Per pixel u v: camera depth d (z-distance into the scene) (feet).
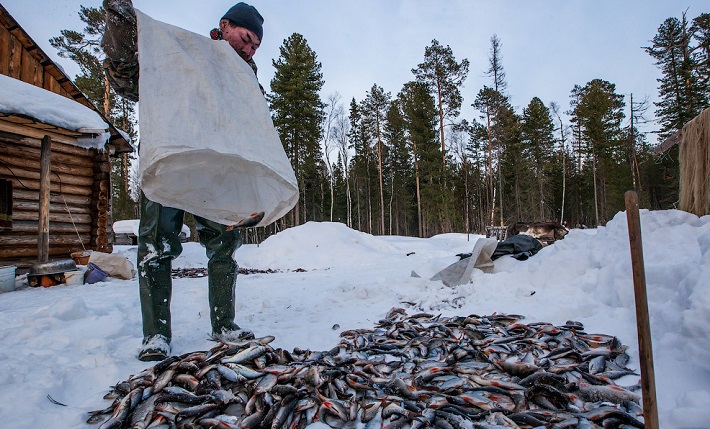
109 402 7.70
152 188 8.64
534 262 17.99
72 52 81.25
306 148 139.64
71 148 34.58
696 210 14.29
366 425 6.63
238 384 7.93
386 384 8.09
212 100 9.21
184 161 8.56
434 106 144.15
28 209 31.40
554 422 6.32
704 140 13.99
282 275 31.37
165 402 7.23
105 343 10.90
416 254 51.62
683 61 135.54
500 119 150.61
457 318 13.34
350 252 47.91
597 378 7.94
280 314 15.29
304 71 135.03
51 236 33.06
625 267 12.31
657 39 141.69
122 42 9.68
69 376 8.52
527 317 13.03
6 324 13.66
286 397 7.16
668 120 140.46
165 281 10.56
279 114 136.46
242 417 6.97
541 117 173.68
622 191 160.66
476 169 186.29
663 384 7.75
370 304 16.90
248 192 9.87
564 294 14.35
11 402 7.22
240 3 11.74
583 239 17.30
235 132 9.34
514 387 7.74
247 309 16.38
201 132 8.79
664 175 145.07
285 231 54.54
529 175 169.58
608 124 161.89
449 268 21.20
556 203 196.65
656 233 13.11
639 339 5.07
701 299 8.32
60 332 11.58
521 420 6.48
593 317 12.04
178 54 9.27
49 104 26.12
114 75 10.32
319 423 6.83
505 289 16.57
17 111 23.17
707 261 9.29
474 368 8.98
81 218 35.40
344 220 216.33
